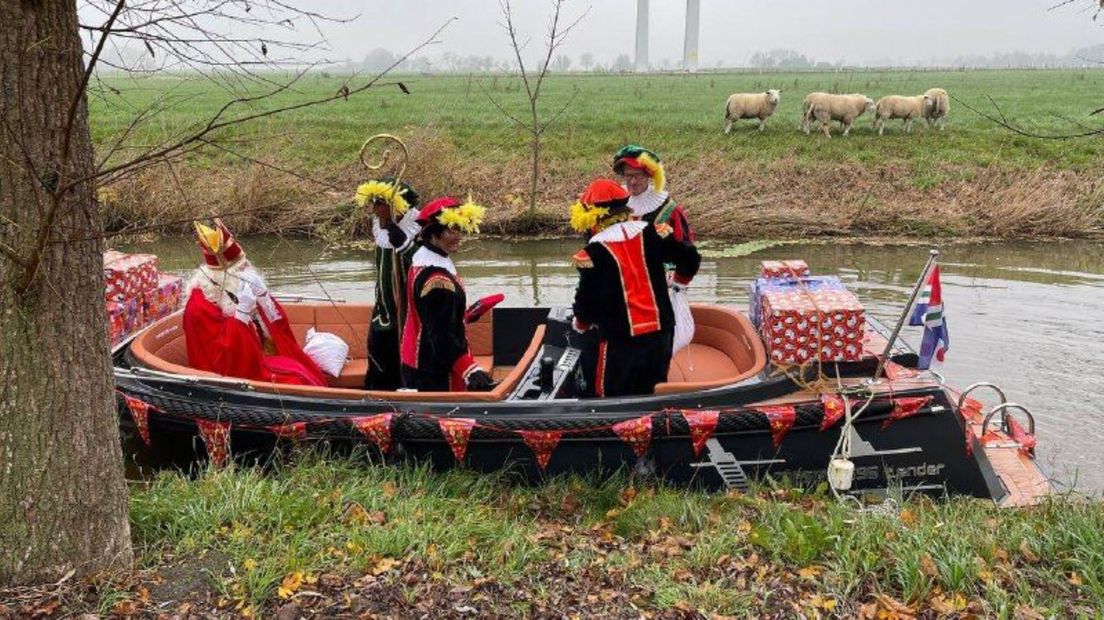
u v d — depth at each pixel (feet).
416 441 16.70
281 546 12.92
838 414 16.37
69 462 11.41
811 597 12.45
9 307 10.84
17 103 10.28
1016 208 47.52
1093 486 18.38
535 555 13.52
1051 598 12.44
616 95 123.75
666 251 17.44
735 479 16.81
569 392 19.16
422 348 17.79
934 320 16.96
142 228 11.39
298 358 20.02
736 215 47.14
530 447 16.70
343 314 22.35
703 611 12.08
